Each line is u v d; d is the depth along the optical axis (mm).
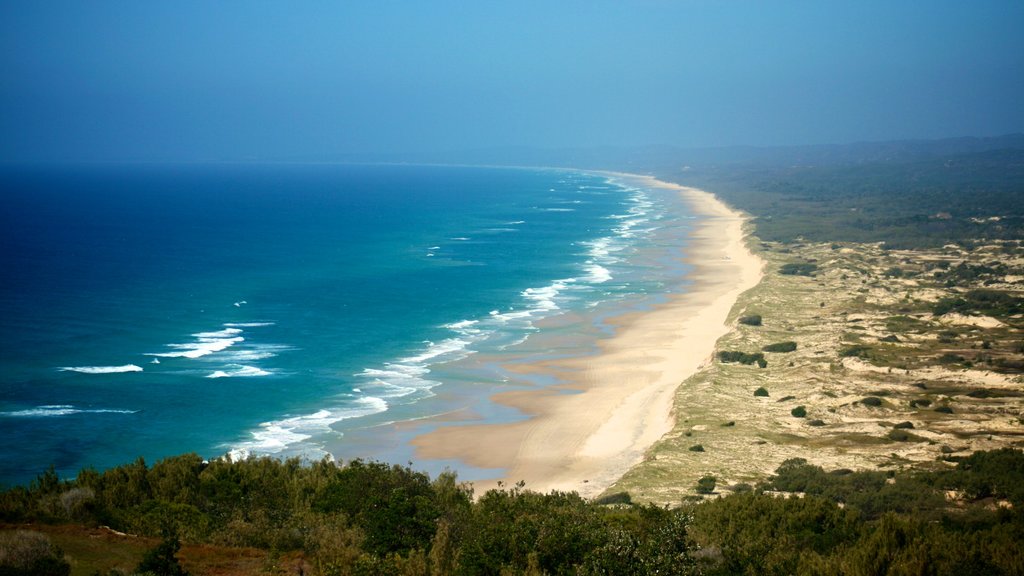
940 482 45688
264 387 68250
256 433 58250
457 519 33188
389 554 28094
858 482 46531
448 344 82812
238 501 36344
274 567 28297
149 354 77062
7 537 26891
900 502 42750
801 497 41688
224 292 107812
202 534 31984
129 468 39812
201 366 73625
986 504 42812
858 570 29516
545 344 83625
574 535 29766
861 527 35875
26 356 75375
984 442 53812
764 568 30656
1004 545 30672
